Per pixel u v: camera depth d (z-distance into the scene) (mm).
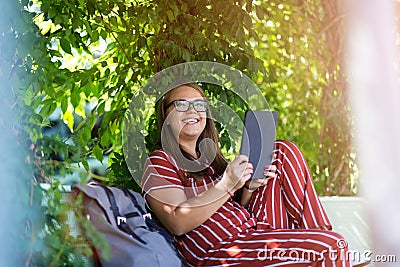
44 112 3500
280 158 3170
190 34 3461
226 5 3547
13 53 2555
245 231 2939
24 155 2291
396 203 3490
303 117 5020
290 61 5023
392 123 3701
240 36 3533
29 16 2674
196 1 3566
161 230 2779
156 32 3607
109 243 2463
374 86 3752
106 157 3811
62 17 3031
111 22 3469
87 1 3283
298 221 3170
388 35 3807
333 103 4832
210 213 2857
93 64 3912
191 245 2900
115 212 2584
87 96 3719
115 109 3688
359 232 3674
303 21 4902
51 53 3014
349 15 3828
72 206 2299
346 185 4891
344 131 4816
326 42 4891
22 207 2223
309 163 4984
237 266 2799
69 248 2326
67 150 2561
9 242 2199
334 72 4863
